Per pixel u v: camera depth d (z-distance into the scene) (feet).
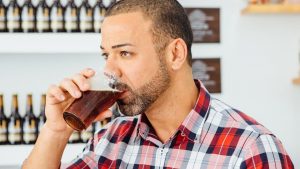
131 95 3.64
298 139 9.53
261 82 9.50
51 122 3.96
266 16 9.48
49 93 3.86
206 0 9.45
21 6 8.52
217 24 9.45
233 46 9.48
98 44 7.90
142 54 3.63
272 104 9.51
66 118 3.53
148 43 3.66
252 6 8.98
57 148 4.04
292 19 9.50
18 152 7.95
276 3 9.08
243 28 9.48
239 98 9.49
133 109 3.67
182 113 3.85
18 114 8.75
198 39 9.41
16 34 7.79
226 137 3.67
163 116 3.85
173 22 3.79
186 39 3.89
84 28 8.56
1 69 8.87
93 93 3.48
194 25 9.40
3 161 7.91
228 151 3.61
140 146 3.95
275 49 9.50
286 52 9.51
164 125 3.88
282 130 9.53
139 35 3.62
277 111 9.51
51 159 4.02
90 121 3.48
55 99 3.91
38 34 7.82
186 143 3.75
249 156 3.51
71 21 8.57
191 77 3.94
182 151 3.74
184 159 3.72
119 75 3.64
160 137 3.92
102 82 3.49
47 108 3.95
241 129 3.67
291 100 9.53
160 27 3.71
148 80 3.67
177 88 3.83
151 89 3.68
